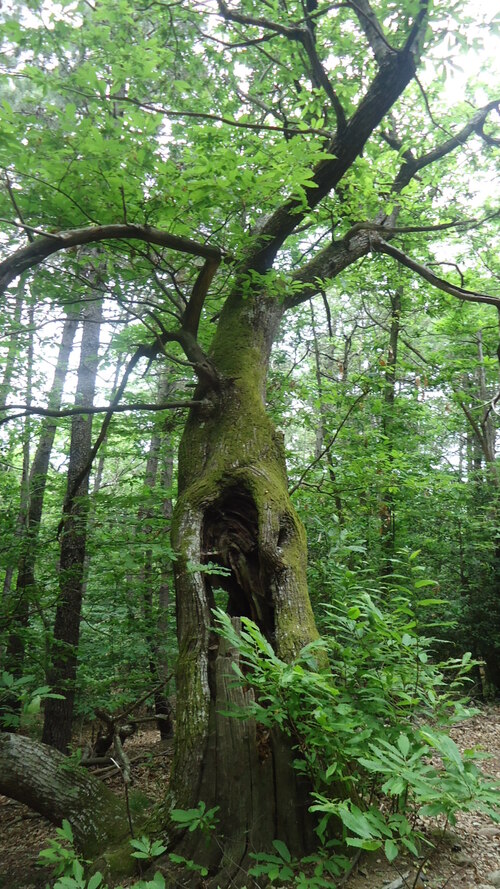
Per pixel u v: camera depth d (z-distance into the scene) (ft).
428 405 38.63
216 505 16.05
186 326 18.53
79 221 15.72
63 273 18.35
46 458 34.30
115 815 13.67
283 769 12.22
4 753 13.78
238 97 26.23
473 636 34.04
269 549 14.84
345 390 28.53
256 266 19.67
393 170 25.02
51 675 24.34
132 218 15.28
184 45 22.81
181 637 14.56
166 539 20.83
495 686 34.09
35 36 16.14
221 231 17.75
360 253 22.76
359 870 11.31
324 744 10.66
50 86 14.03
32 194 14.99
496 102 25.32
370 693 11.88
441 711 11.48
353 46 25.61
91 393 30.86
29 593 20.66
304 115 22.99
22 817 19.44
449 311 36.70
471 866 11.41
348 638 12.79
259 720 10.97
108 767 21.56
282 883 11.10
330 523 22.75
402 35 21.08
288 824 11.88
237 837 11.85
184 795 12.30
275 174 13.73
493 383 44.29
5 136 12.47
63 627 26.40
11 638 23.58
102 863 11.95
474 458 45.14
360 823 7.89
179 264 18.89
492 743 22.80
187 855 11.81
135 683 24.80
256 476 16.14
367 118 17.98
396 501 31.83
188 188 13.76
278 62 23.17
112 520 21.49
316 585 19.56
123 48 16.15
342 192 22.85
